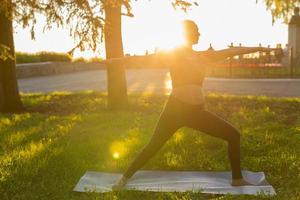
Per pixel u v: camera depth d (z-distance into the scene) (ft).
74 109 47.19
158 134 20.26
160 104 46.93
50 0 32.76
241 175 20.68
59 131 33.94
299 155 25.34
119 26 43.42
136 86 73.31
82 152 26.84
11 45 46.73
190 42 19.97
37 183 21.59
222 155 26.13
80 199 19.54
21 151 27.17
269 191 19.77
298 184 20.84
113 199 19.17
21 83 86.69
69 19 32.86
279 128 33.06
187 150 27.02
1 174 22.71
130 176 20.88
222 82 79.20
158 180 21.86
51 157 25.68
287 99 48.34
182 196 19.48
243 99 48.88
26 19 33.65
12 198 19.57
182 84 19.66
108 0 33.17
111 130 34.06
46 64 109.29
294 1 55.98
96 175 22.65
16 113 45.83
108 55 44.01
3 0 33.73
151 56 19.75
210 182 21.43
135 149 27.66
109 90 45.06
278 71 91.04
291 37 101.81
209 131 20.02
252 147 27.30
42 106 49.83
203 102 19.80
